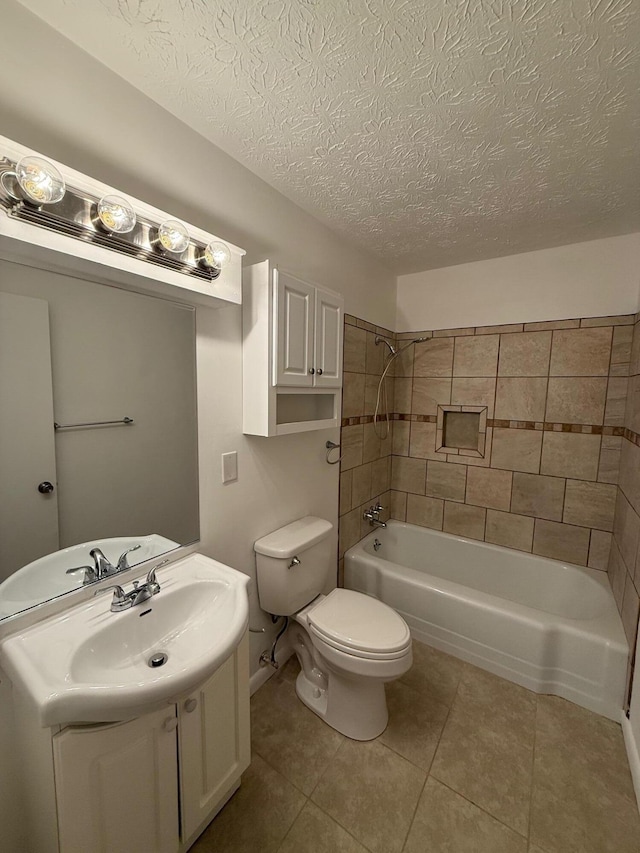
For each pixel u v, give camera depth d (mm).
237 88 1072
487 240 2117
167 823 1000
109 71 1024
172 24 880
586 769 1404
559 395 2264
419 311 2729
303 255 1802
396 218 1854
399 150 1334
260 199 1534
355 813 1248
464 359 2574
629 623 1625
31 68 883
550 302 2254
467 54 938
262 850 1146
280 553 1605
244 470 1600
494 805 1275
